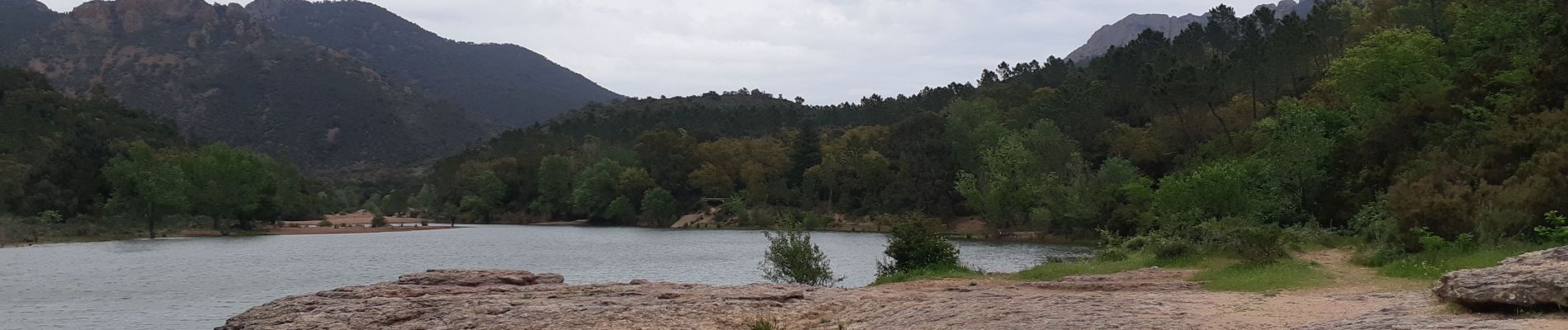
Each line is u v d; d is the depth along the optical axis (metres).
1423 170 38.03
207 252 72.81
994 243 80.31
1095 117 108.19
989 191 93.69
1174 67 100.81
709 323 19.36
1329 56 89.44
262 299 39.09
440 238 102.19
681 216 142.25
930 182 115.06
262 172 117.81
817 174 133.88
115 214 110.94
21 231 90.81
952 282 28.36
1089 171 89.31
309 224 139.00
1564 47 41.03
